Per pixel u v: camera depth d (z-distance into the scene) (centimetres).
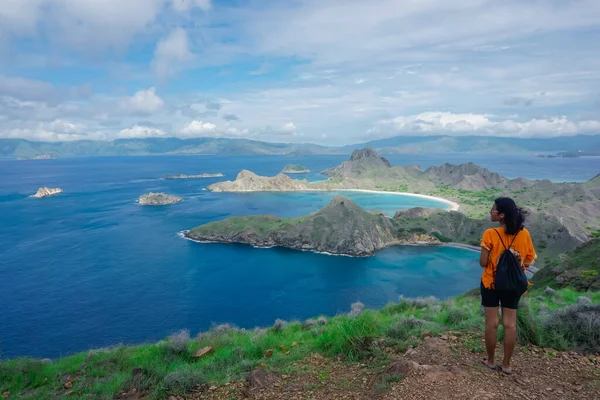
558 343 721
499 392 532
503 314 598
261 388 685
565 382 567
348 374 702
